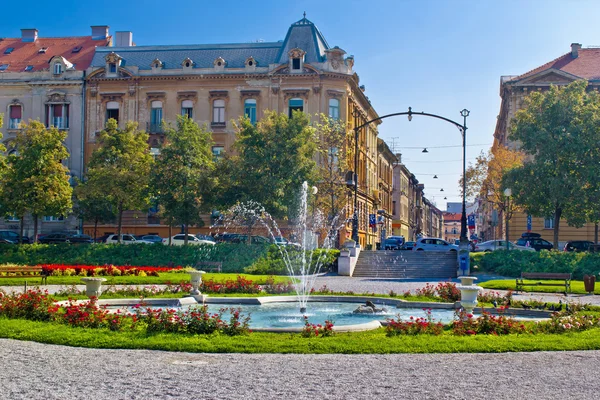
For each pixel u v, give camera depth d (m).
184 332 13.73
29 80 60.41
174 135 44.19
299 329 14.35
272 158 44.34
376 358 11.34
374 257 42.12
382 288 29.64
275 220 46.34
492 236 86.25
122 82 59.50
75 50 64.62
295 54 56.94
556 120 40.56
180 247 41.22
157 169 43.59
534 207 41.09
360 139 66.62
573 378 9.97
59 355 11.32
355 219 43.06
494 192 53.81
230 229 51.06
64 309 16.28
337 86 57.12
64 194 43.47
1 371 9.99
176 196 43.00
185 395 8.63
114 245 41.06
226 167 45.34
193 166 44.19
